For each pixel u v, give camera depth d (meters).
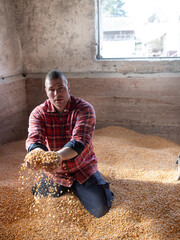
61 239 2.23
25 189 2.88
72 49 4.67
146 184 3.02
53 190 2.69
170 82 4.45
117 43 4.68
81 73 4.75
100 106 4.81
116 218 2.44
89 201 2.54
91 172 2.68
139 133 4.78
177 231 2.29
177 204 2.62
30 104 5.00
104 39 4.70
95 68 4.68
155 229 2.30
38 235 2.27
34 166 2.26
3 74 4.33
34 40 4.74
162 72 4.48
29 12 4.62
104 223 2.41
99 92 4.74
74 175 2.70
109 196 2.58
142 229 2.32
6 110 4.39
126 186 3.00
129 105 4.71
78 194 2.63
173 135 4.65
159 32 4.53
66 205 2.57
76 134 2.47
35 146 2.47
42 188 2.75
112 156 3.92
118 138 4.54
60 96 2.48
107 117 4.84
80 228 2.37
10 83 4.44
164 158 3.87
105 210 2.50
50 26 4.63
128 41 4.66
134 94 4.64
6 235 2.29
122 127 4.84
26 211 2.58
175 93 4.48
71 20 4.55
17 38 4.71
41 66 4.83
